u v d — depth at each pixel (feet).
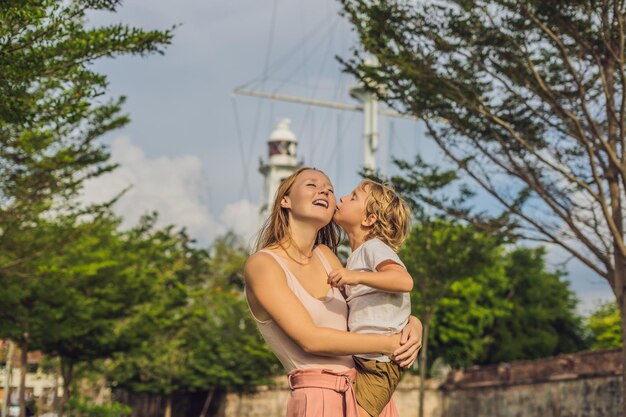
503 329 156.87
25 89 35.73
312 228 10.21
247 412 179.73
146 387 171.42
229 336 174.19
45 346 101.45
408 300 10.30
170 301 149.59
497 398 122.42
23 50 36.45
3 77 34.12
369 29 48.52
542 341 156.15
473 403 130.62
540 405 108.58
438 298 92.48
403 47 48.21
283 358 9.97
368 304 10.08
